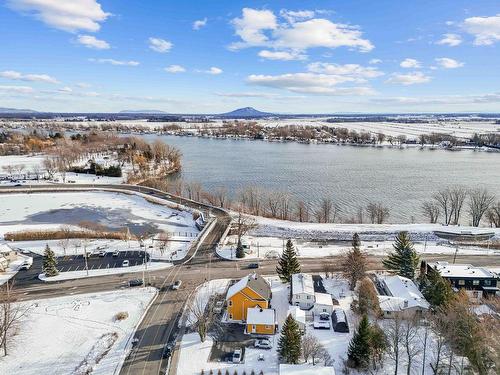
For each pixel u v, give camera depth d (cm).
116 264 9425
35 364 5875
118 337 6544
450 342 5581
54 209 14188
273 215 14225
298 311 6931
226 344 6344
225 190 16450
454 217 14338
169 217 13450
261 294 7069
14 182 17712
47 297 7881
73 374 5653
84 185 17388
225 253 10138
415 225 12381
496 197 16025
